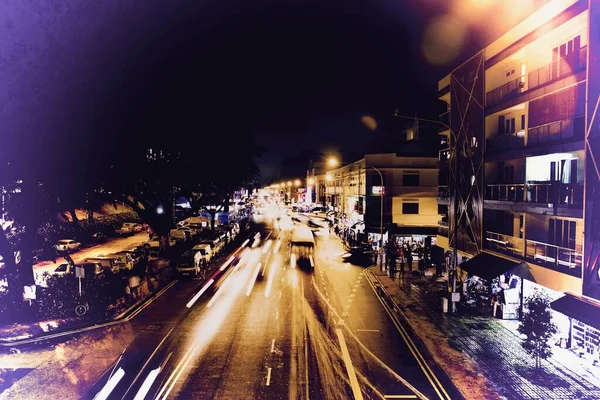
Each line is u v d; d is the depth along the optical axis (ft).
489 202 76.59
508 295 71.31
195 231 199.72
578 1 53.57
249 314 73.46
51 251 87.86
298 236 160.66
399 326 67.51
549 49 65.36
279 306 78.69
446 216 110.42
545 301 57.06
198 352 55.88
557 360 53.62
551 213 57.98
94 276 92.94
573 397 44.04
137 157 97.09
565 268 57.21
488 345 59.21
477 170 82.64
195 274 106.01
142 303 80.79
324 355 55.16
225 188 160.45
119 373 49.37
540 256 63.26
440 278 105.70
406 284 98.84
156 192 122.83
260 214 374.43
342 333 63.82
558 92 59.77
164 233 131.34
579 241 56.39
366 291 91.56
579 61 57.16
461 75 90.74
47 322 67.46
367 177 160.15
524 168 67.21
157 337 61.67
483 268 73.00
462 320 71.00
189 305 79.41
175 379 47.70
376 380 47.93
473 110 84.58
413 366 51.93
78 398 43.45
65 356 54.49
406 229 154.40
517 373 49.93
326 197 332.60
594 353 53.16
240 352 55.88
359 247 150.51
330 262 129.80
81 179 80.69
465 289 84.94
